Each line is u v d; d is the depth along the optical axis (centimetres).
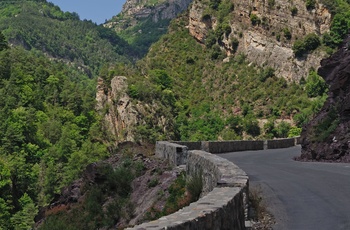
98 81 13288
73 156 8344
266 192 1217
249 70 11819
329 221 891
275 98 10556
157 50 14600
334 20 10531
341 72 2494
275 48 11512
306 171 1664
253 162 2233
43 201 6894
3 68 12431
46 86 13325
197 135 10588
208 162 1200
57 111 11962
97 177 2314
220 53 13100
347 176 1455
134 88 12150
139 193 2002
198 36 14012
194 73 13125
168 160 2223
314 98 9894
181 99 12350
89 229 1909
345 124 2239
